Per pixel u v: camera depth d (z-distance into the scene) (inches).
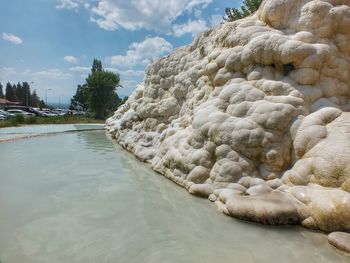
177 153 297.3
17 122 1074.7
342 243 158.4
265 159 231.1
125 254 159.3
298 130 229.1
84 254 159.0
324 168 195.6
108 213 215.6
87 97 1866.4
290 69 268.5
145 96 482.3
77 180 302.7
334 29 274.1
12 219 204.2
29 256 157.1
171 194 257.4
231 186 229.5
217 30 397.7
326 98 255.0
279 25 298.2
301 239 172.7
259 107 248.5
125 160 404.5
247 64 290.0
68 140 610.9
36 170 343.0
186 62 435.8
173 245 168.7
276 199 201.6
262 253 159.2
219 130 254.2
